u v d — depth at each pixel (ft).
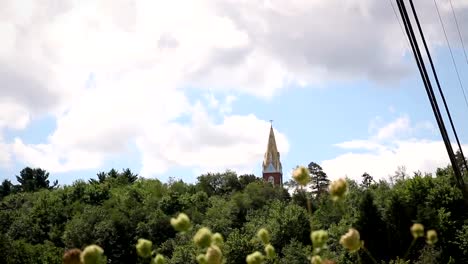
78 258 8.70
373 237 167.43
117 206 280.51
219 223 248.93
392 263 140.46
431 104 23.79
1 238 205.26
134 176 376.48
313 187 194.59
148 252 9.75
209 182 360.69
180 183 340.59
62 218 275.18
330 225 162.40
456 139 26.55
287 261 166.20
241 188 363.76
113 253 239.91
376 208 170.40
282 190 281.74
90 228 247.09
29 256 205.26
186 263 177.17
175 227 9.98
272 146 552.00
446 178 178.29
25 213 287.48
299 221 191.52
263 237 11.75
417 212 163.32
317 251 10.21
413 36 23.77
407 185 178.50
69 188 315.37
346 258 121.39
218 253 9.43
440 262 152.97
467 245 151.74
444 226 156.76
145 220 261.24
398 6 23.50
